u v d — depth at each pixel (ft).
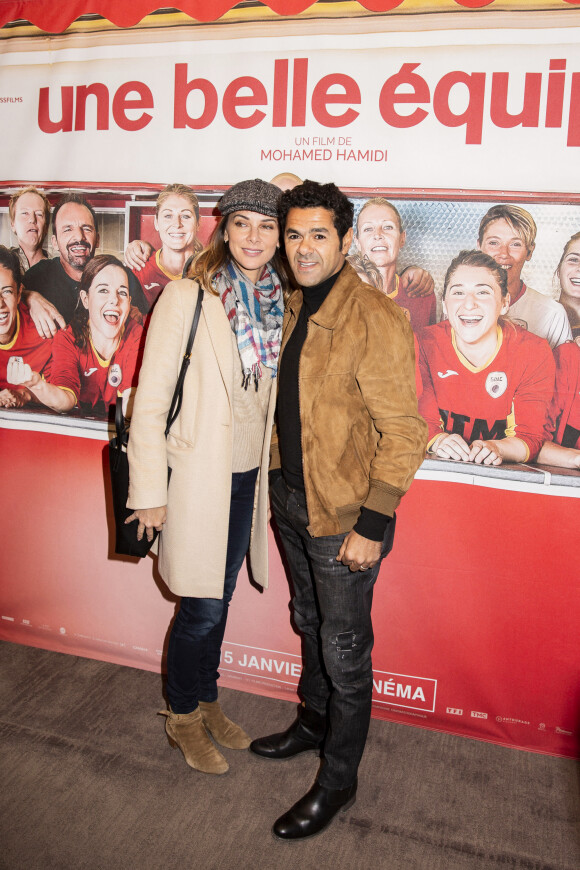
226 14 6.54
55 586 8.09
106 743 6.55
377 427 5.05
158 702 7.23
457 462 6.57
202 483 5.51
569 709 6.58
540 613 6.54
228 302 5.51
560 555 6.41
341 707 5.47
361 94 6.34
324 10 6.30
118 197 7.13
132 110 6.95
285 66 6.47
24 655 8.10
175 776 6.17
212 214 6.89
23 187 7.41
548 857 5.39
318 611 6.10
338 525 5.19
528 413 6.34
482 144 6.13
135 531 5.75
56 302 7.51
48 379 7.68
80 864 5.14
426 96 6.19
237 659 7.61
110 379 7.47
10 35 7.18
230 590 6.31
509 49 5.96
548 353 6.23
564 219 6.05
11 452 7.96
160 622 7.76
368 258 6.54
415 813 5.84
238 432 5.74
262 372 5.65
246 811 5.80
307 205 4.92
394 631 6.99
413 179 6.32
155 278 7.17
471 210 6.24
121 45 6.88
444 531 6.68
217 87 6.68
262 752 6.47
